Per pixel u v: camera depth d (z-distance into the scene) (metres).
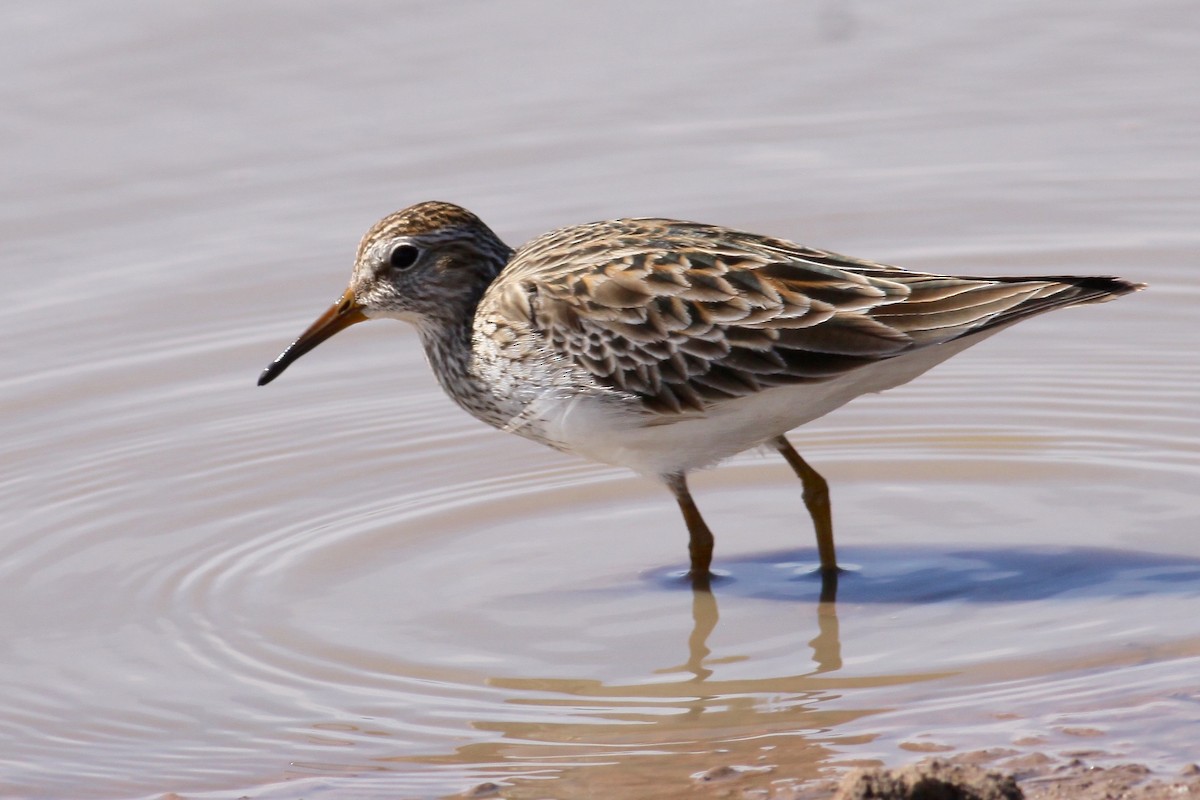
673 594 12.65
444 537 13.73
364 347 17.59
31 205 19.31
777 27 22.69
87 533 13.84
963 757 9.68
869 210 19.03
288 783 9.97
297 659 11.69
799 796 9.34
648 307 12.40
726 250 12.61
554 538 13.69
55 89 21.19
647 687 11.13
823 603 12.37
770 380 12.23
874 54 21.94
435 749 10.35
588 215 18.92
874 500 14.22
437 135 20.47
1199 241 18.30
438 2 23.17
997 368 16.73
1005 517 13.68
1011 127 20.48
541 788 9.73
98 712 11.02
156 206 19.31
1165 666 10.77
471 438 15.66
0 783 10.12
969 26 22.56
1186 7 22.58
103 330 17.47
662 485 13.70
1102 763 9.46
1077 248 18.30
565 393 12.70
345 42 22.28
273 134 20.50
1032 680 10.77
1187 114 20.47
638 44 22.38
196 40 22.11
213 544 13.62
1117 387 16.08
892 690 10.83
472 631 12.08
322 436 15.72
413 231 13.57
